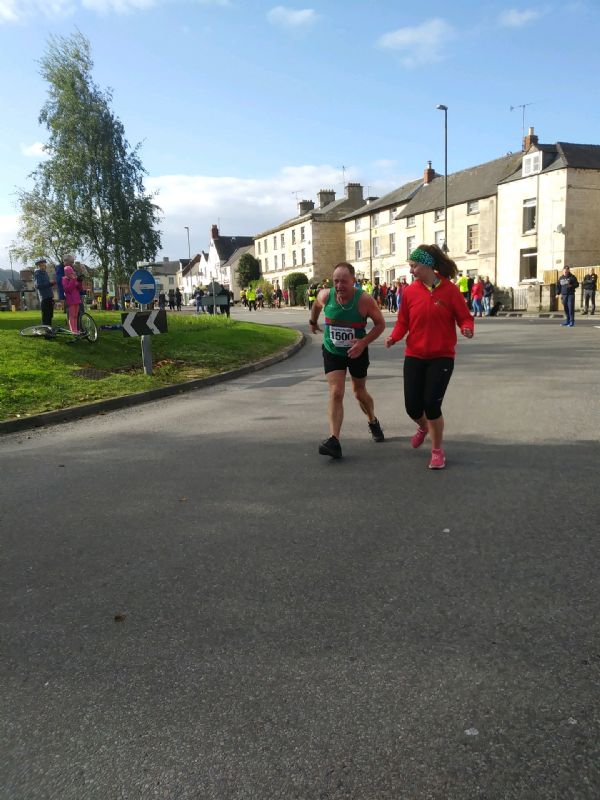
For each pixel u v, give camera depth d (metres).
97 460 5.84
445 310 4.85
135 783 1.90
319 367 12.74
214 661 2.52
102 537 3.89
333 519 4.00
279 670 2.43
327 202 65.81
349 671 2.40
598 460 4.98
